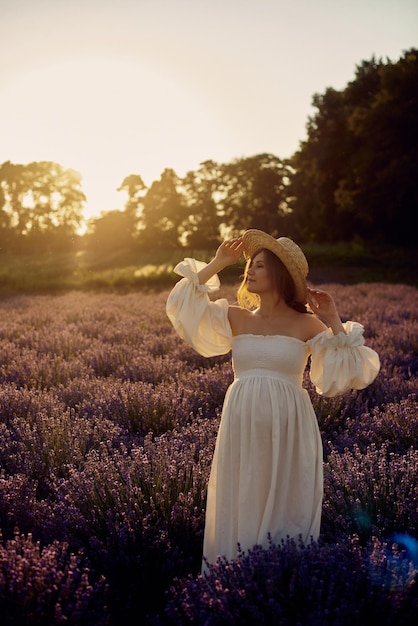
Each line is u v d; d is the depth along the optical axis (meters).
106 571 2.81
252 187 78.12
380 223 40.12
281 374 2.76
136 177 79.56
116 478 3.35
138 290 21.70
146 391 5.18
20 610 2.28
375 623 2.28
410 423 4.44
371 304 12.97
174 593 2.53
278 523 2.70
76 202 81.56
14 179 79.25
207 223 79.38
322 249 37.12
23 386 6.10
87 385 5.75
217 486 2.78
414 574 2.39
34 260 49.06
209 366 6.85
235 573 2.43
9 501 3.21
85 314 12.02
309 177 53.47
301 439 2.74
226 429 2.78
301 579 2.36
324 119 50.91
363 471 3.42
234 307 3.00
